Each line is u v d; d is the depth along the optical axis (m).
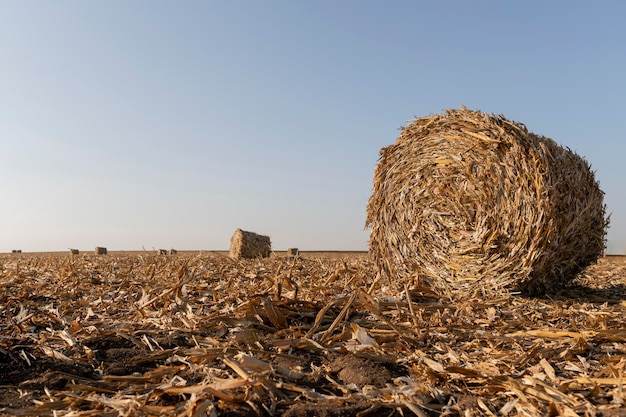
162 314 4.84
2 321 4.78
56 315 4.91
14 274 8.37
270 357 3.57
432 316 4.97
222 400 2.69
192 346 3.88
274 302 4.69
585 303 6.11
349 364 3.36
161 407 2.56
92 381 3.15
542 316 5.17
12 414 2.61
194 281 6.94
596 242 7.16
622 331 4.00
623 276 9.61
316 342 3.77
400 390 2.82
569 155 6.89
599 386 2.86
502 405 2.77
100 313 5.27
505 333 4.30
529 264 6.38
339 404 2.74
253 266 9.52
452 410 2.69
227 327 4.28
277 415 2.62
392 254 7.69
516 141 6.54
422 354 3.57
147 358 3.55
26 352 3.74
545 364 3.24
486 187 6.70
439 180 7.18
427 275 7.18
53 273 8.62
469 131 6.94
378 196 7.92
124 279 7.57
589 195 6.87
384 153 7.91
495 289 6.55
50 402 2.73
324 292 5.77
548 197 6.29
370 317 4.70
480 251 6.73
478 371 3.14
